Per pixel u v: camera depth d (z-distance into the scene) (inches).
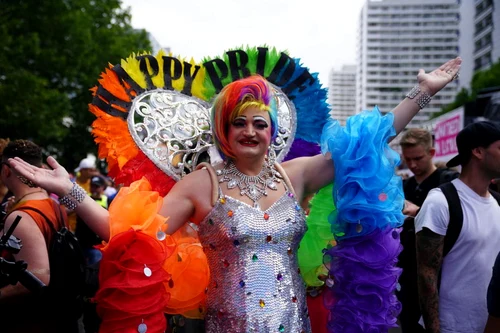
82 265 93.1
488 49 3149.6
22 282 67.6
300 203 84.7
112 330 70.7
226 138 78.4
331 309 85.7
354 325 82.0
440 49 6496.1
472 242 92.8
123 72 87.5
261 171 80.9
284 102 96.1
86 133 842.2
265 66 96.3
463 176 97.6
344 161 80.2
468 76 3599.9
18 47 603.8
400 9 6461.6
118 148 85.0
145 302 70.4
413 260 119.2
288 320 75.6
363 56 6599.4
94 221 72.6
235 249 75.7
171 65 91.5
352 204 78.8
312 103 98.0
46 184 70.2
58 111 639.8
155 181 87.0
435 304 93.2
